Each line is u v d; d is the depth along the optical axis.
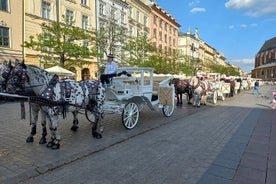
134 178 4.16
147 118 9.48
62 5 23.94
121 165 4.73
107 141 6.20
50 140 6.18
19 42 20.36
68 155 5.12
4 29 19.30
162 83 9.50
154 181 4.06
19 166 4.51
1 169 4.38
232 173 4.40
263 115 10.74
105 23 27.28
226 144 6.17
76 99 5.88
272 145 6.12
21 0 20.36
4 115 9.73
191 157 5.20
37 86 5.12
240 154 5.42
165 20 49.91
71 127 7.47
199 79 13.57
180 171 4.47
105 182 4.00
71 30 18.92
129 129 7.53
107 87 7.13
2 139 6.23
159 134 7.12
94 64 27.69
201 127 8.11
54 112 5.45
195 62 48.06
